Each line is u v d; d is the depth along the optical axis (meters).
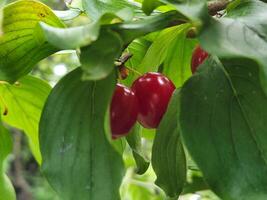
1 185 0.30
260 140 0.22
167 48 0.31
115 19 0.22
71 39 0.21
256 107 0.23
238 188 0.22
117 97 0.25
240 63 0.23
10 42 0.26
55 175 0.24
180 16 0.22
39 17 0.26
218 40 0.21
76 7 0.31
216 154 0.22
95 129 0.24
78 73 0.25
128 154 0.51
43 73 1.05
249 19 0.22
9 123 0.35
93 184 0.23
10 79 0.27
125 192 0.53
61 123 0.24
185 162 0.26
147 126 0.27
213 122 0.22
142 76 0.27
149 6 0.23
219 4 0.26
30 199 1.33
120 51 0.21
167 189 0.26
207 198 0.39
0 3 0.27
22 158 1.43
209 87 0.23
